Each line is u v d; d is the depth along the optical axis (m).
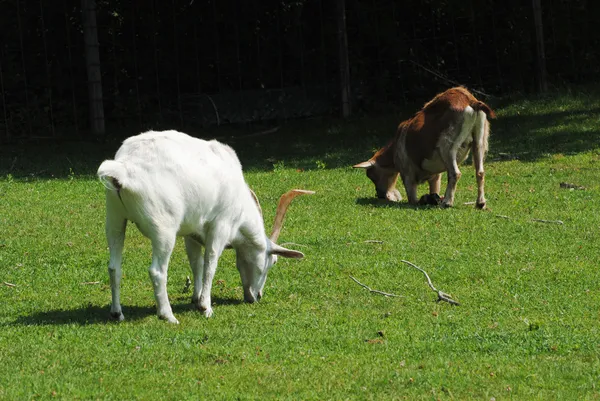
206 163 8.36
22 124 23.92
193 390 6.36
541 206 14.24
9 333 7.90
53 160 20.42
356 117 25.97
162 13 25.52
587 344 7.53
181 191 8.09
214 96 25.81
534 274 10.22
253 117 25.86
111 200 8.01
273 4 26.30
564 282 9.88
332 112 26.62
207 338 7.74
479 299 9.24
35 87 24.20
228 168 8.63
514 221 13.11
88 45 23.48
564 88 25.95
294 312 8.86
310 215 13.84
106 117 24.97
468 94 14.46
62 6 24.20
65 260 11.31
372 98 26.67
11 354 7.22
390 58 26.77
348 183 16.84
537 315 8.59
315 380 6.59
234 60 26.33
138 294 9.69
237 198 8.77
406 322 8.36
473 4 26.50
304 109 26.38
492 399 6.21
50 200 15.41
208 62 26.20
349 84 26.05
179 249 11.85
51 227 13.20
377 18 26.72
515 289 9.62
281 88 26.34
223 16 26.11
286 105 26.23
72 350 7.32
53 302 9.31
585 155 18.73
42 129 24.14
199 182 8.21
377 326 8.23
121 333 7.83
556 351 7.36
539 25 25.64
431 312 8.77
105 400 6.17
